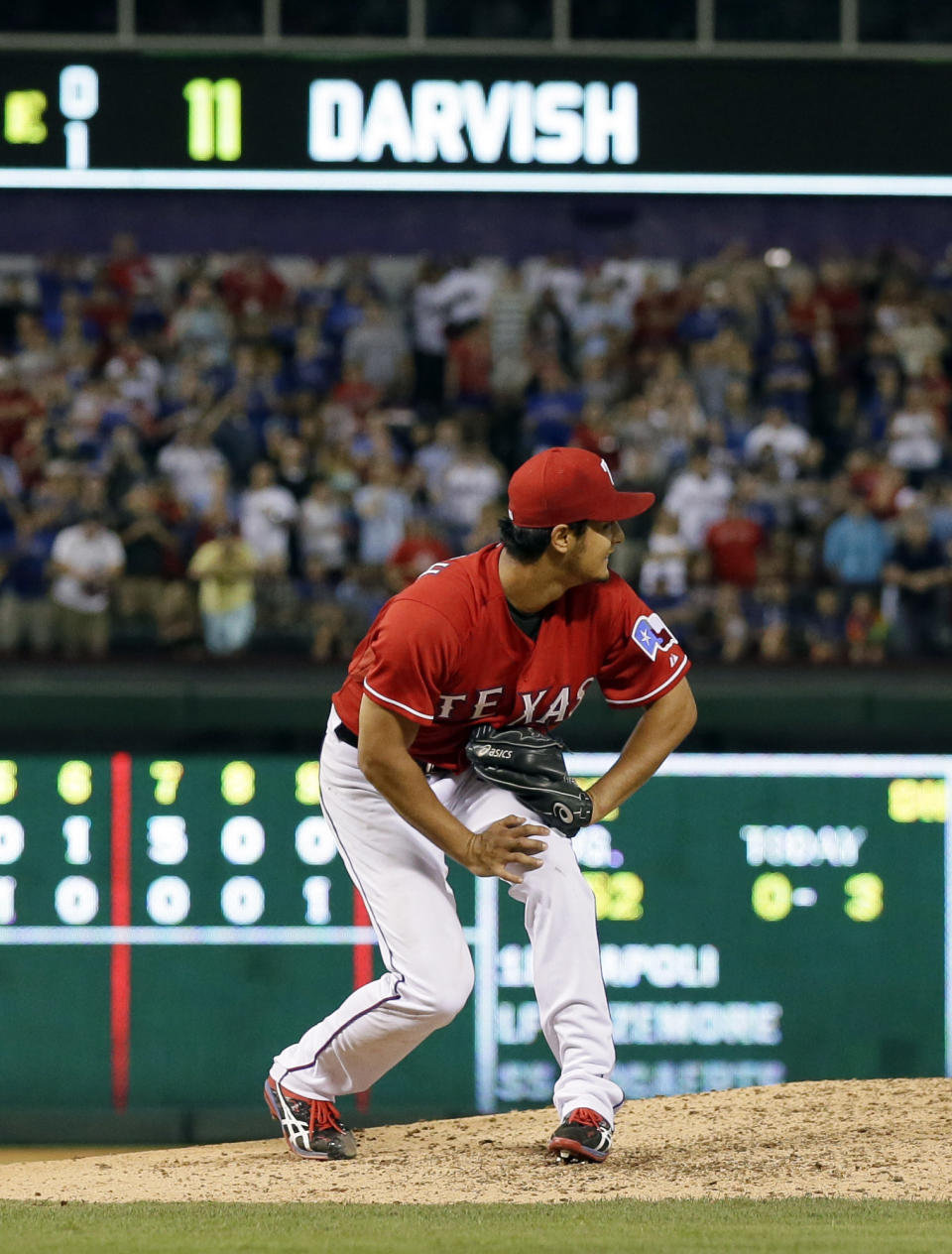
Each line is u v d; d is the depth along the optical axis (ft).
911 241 139.33
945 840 95.50
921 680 100.32
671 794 95.35
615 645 41.14
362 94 115.55
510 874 39.65
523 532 38.24
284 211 138.21
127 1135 93.15
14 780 93.86
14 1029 93.50
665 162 118.32
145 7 113.91
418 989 40.75
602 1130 40.86
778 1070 94.73
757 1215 34.65
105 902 93.97
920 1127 45.14
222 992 93.97
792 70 118.73
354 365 134.10
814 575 115.85
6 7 113.29
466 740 41.70
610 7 117.08
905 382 133.90
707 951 94.94
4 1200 39.22
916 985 94.99
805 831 95.40
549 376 132.57
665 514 113.80
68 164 114.11
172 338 135.54
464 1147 44.86
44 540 109.29
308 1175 41.42
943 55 118.83
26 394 128.88
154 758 94.27
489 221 138.92
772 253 139.54
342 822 41.78
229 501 122.93
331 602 108.88
